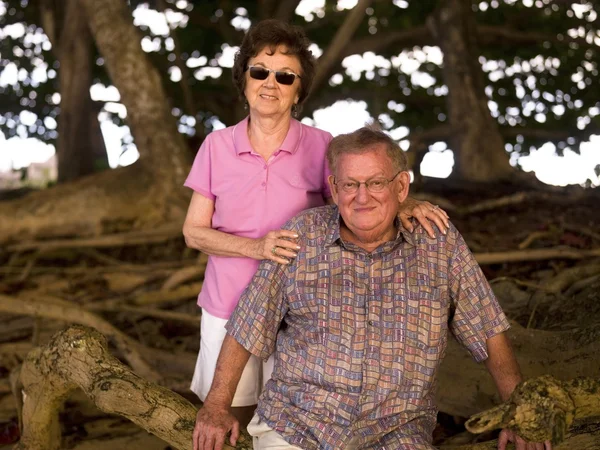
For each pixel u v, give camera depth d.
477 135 9.84
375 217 2.64
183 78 10.04
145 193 8.05
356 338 2.65
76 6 9.95
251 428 2.75
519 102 12.32
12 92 12.38
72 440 4.03
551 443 2.50
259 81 3.05
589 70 11.98
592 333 3.65
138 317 6.28
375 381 2.63
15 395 3.65
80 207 8.00
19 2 12.01
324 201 3.33
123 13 8.07
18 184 15.66
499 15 11.95
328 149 2.75
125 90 8.04
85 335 3.18
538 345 3.78
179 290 6.42
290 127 3.17
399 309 2.67
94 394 3.04
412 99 12.75
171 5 11.67
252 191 3.14
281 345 2.80
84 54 10.34
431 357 2.69
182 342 5.88
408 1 11.41
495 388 3.71
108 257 7.77
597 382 2.53
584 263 6.03
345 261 2.71
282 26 3.04
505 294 4.84
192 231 3.19
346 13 11.80
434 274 2.71
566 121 12.00
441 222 2.75
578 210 8.01
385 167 2.63
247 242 2.98
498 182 9.51
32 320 6.31
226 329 2.85
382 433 2.64
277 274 2.78
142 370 4.95
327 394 2.65
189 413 2.92
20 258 7.71
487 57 12.27
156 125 8.06
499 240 6.98
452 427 3.97
